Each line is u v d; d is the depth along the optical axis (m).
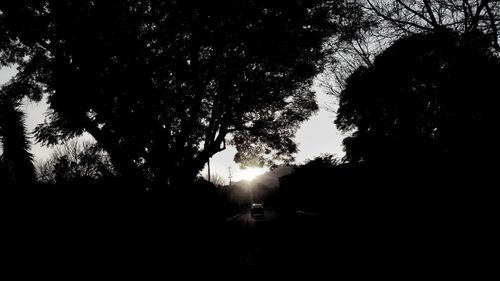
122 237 12.51
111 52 13.62
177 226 16.06
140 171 15.52
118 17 13.09
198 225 21.58
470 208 12.20
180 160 17.61
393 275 7.74
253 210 53.47
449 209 13.05
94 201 12.50
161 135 15.51
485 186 11.96
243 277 8.75
